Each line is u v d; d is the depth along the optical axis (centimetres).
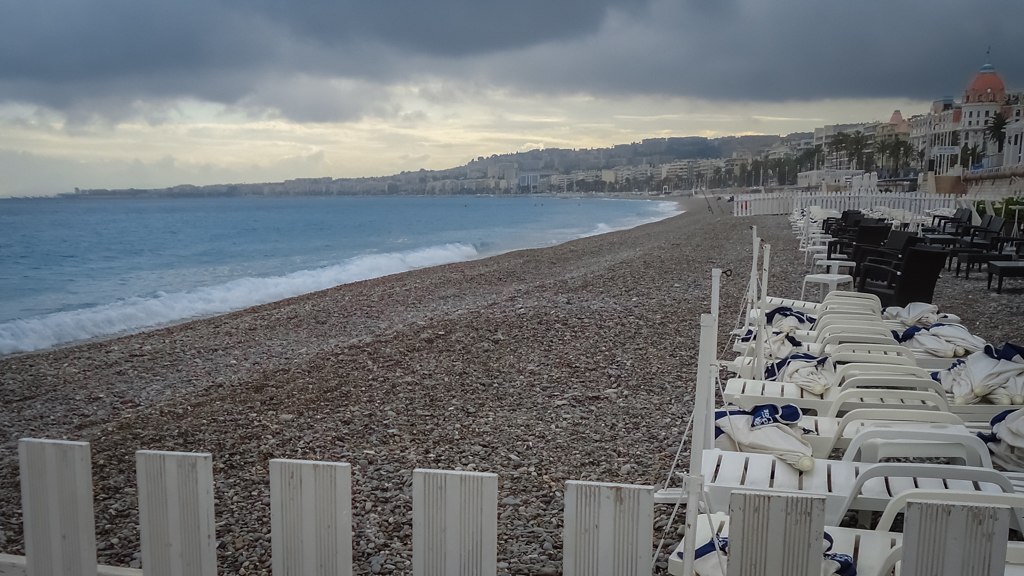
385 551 328
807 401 433
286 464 174
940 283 1201
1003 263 1092
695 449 197
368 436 511
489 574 167
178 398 645
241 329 1039
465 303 1232
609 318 965
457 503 166
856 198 3077
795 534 160
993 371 420
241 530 355
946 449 332
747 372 568
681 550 254
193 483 183
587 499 161
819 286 1198
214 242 3484
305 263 2370
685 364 707
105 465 465
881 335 559
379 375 695
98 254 2792
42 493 198
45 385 728
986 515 144
